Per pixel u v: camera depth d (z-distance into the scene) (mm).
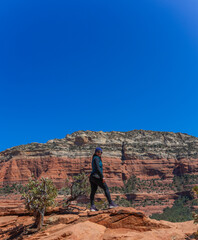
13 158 178500
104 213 7746
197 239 6164
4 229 12555
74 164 173250
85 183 16734
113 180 168500
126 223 7152
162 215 111188
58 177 165125
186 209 125125
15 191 152625
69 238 5984
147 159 186875
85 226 6766
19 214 15594
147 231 6730
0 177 170250
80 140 195500
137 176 176000
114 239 6035
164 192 154875
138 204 143000
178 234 6473
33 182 12359
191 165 179125
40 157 176875
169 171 181125
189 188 154750
